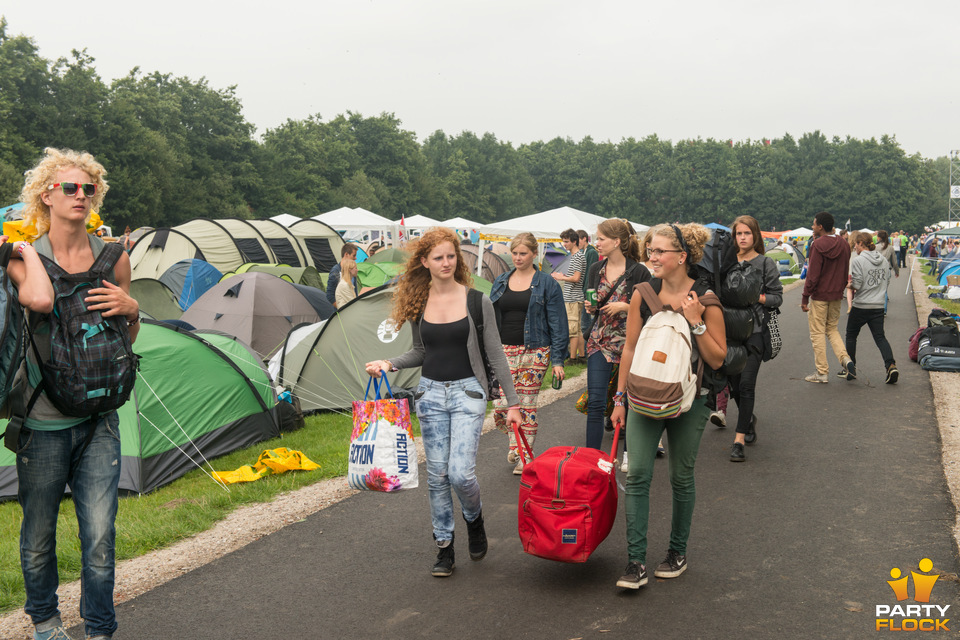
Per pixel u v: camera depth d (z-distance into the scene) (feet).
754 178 483.51
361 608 12.96
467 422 14.05
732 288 13.67
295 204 270.46
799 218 467.11
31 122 191.21
